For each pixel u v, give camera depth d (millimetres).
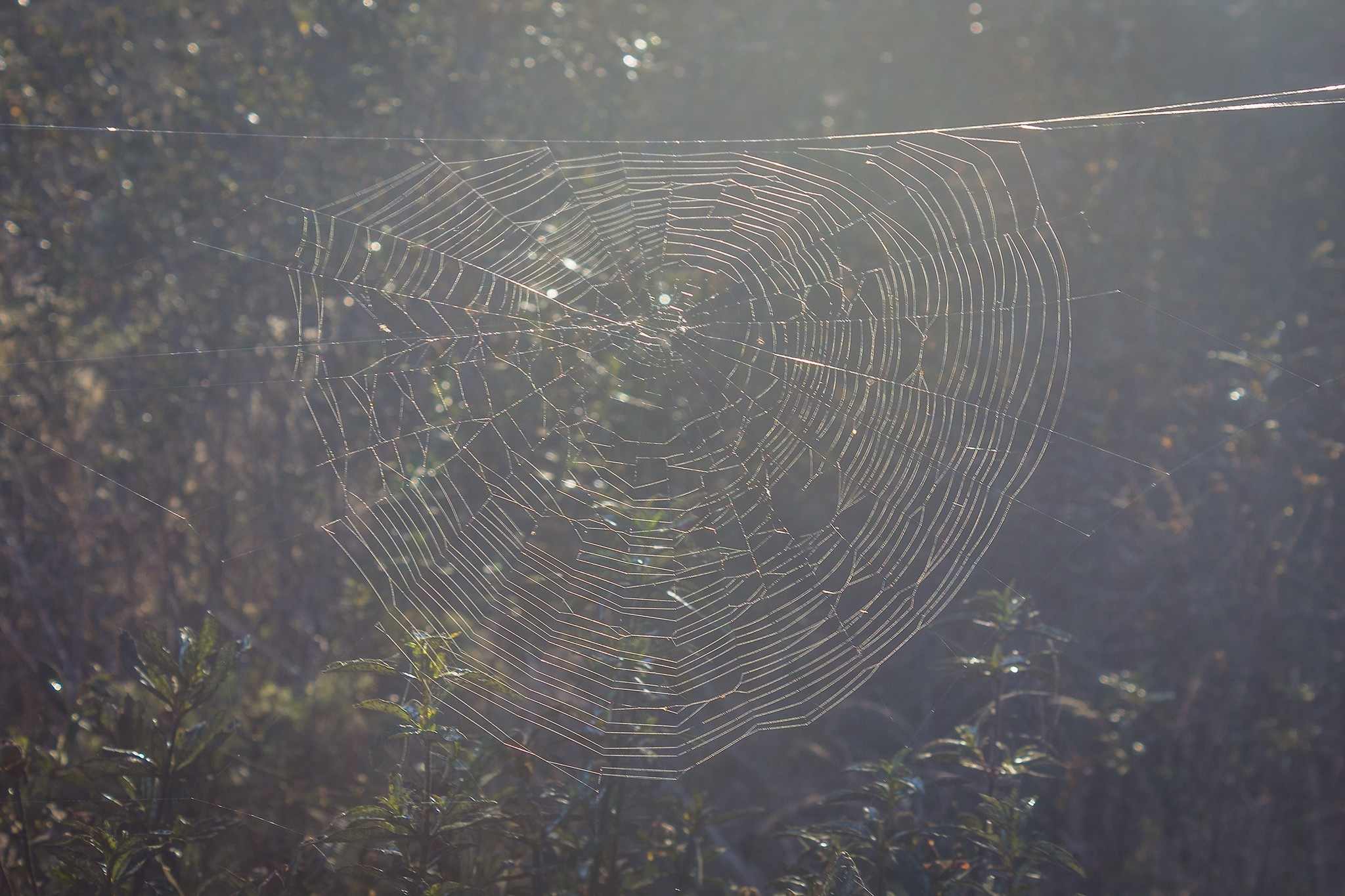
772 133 6762
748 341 4816
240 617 5676
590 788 2930
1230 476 5934
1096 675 5609
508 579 4188
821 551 4430
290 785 4008
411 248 4836
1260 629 5723
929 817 4352
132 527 5477
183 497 5543
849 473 4367
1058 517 5613
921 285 4777
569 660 3895
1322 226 6957
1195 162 6809
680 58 6516
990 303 4457
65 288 5270
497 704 3398
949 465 4207
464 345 4824
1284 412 6070
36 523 5312
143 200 5238
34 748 3049
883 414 4496
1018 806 2959
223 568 5465
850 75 7055
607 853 3086
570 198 5371
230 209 5305
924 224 5547
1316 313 6852
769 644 3842
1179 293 6516
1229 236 7008
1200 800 5293
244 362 5488
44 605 5160
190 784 3057
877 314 4828
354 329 5312
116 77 5504
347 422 5277
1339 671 5957
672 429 4770
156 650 2896
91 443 5480
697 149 5973
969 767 3213
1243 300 6758
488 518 4668
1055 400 5809
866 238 5594
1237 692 5551
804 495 5438
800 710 4137
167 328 5480
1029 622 3861
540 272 4766
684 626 3709
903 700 5680
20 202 5074
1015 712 3812
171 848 2848
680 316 4844
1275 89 7355
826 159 5840
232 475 5738
